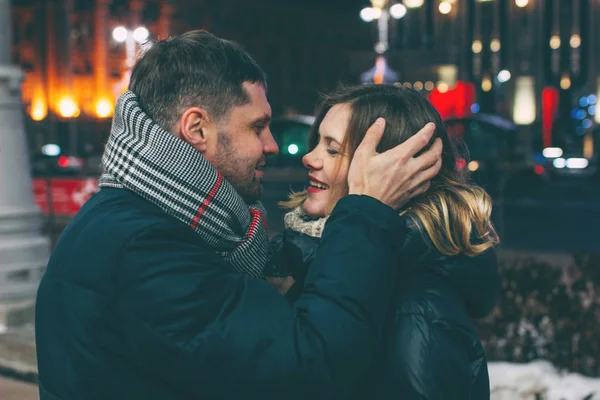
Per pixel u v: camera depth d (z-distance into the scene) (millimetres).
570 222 17359
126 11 64125
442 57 47656
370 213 1464
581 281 5641
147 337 1367
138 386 1398
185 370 1361
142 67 1558
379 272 1419
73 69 63438
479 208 1552
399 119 1593
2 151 6668
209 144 1528
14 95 6789
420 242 1497
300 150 30250
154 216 1442
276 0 74000
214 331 1368
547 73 69812
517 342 4863
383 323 1449
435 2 66938
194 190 1470
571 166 42094
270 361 1350
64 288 1445
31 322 6531
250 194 1597
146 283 1381
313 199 1676
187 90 1507
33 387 5199
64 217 15922
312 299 1412
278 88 74750
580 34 69688
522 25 66500
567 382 3877
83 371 1404
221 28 69312
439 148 1556
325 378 1353
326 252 1441
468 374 1469
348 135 1610
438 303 1484
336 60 80812
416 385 1424
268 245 1803
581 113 69938
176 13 66438
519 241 13531
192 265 1402
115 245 1408
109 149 1526
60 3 63250
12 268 6570
